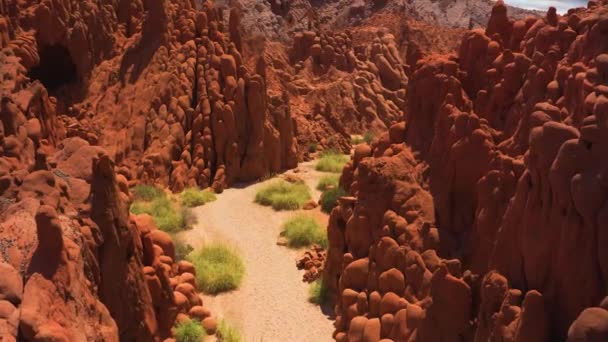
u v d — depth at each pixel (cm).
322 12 7581
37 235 1164
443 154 1678
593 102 1158
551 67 1504
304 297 1944
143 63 3381
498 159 1452
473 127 1596
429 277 1494
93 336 1130
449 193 1623
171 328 1606
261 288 2006
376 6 7288
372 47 5219
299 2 6356
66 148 1608
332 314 1828
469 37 1834
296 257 2256
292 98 4381
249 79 3219
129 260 1429
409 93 1916
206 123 3123
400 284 1531
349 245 1795
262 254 2286
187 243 2338
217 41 3491
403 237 1614
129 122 3186
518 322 1124
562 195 1100
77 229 1298
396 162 1758
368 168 1773
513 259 1233
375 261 1647
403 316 1434
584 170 1074
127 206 1500
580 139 1091
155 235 1800
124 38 3681
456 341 1297
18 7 3266
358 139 4325
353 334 1539
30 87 2428
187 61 3344
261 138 3222
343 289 1727
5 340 948
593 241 1057
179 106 3180
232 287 1995
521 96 1572
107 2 3666
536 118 1223
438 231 1595
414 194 1688
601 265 1043
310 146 3894
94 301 1219
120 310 1369
